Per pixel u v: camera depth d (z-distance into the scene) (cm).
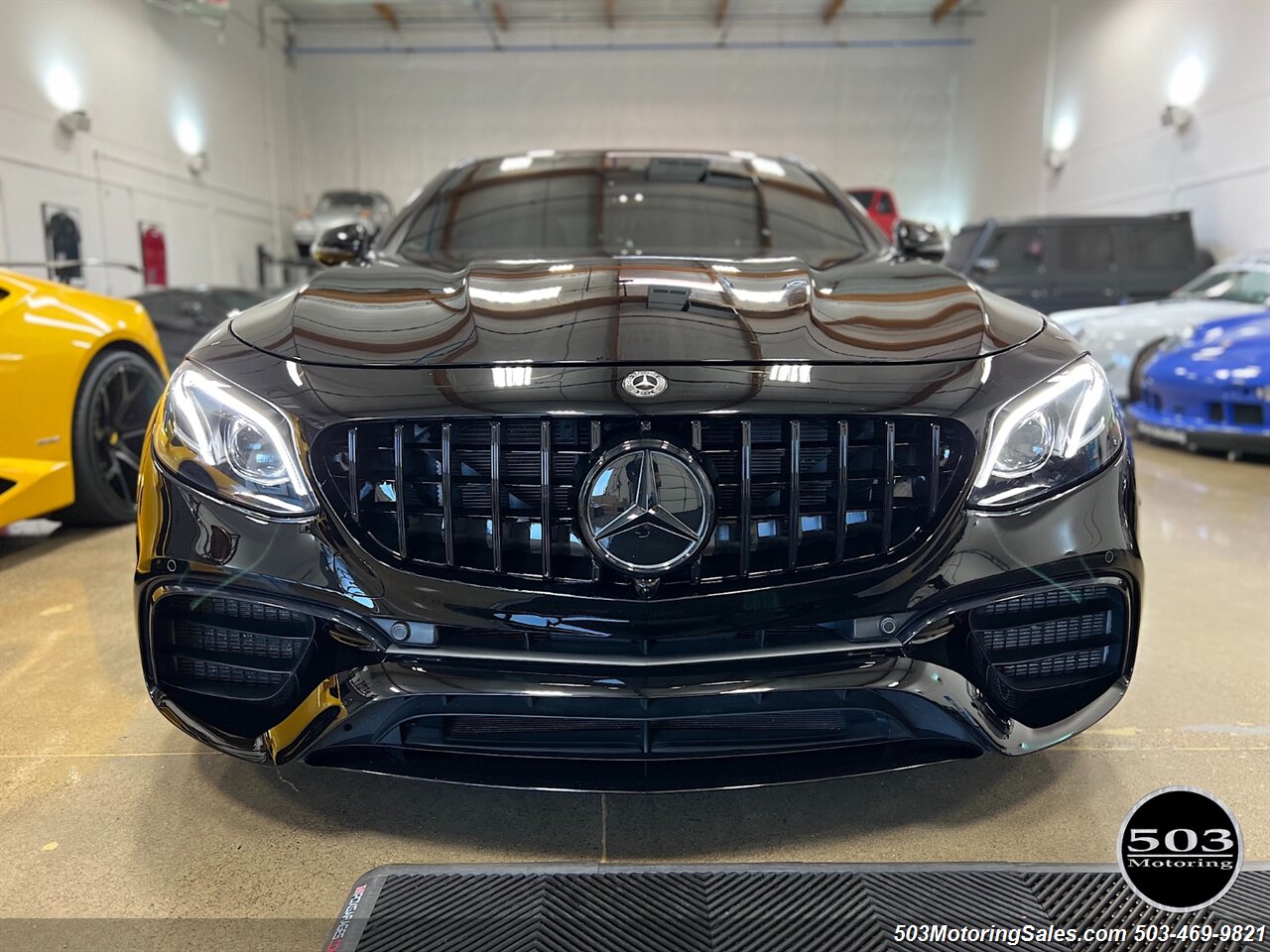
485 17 1270
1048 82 1062
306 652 108
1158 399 437
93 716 154
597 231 195
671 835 121
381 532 108
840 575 107
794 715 112
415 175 1328
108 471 277
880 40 1290
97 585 225
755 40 1285
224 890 109
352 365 113
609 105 1303
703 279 140
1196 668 174
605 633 105
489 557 108
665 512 104
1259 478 370
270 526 108
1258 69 726
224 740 114
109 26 904
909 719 109
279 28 1281
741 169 222
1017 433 111
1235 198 755
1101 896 106
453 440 107
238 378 114
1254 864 113
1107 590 116
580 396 106
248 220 1199
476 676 105
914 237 198
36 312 246
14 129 772
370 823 123
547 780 110
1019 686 115
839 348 116
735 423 107
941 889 108
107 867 113
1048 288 738
